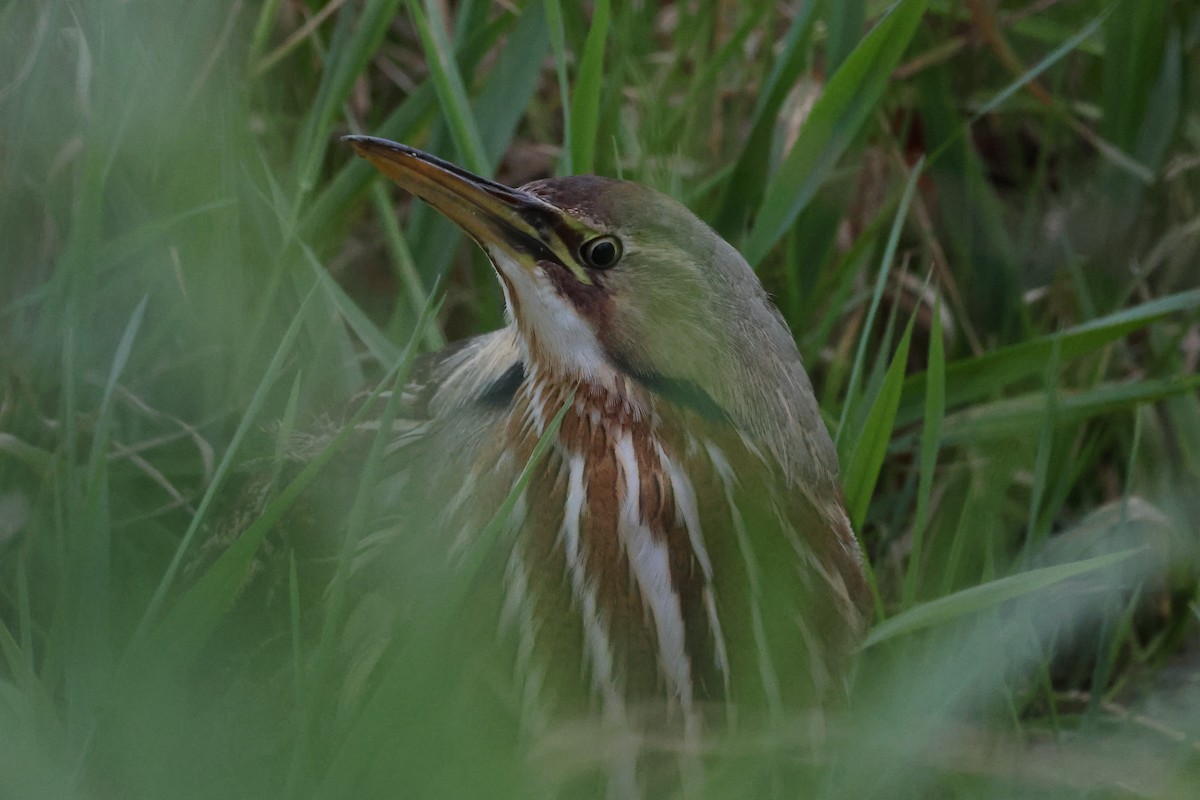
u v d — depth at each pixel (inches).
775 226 266.1
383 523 207.9
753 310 204.5
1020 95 331.3
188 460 254.4
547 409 198.4
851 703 215.2
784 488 204.8
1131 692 275.0
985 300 320.2
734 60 316.5
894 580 274.8
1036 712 271.0
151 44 251.4
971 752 185.9
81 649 188.2
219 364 251.0
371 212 314.8
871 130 300.5
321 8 303.0
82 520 193.6
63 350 230.7
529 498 195.3
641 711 195.8
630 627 196.1
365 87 317.7
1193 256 314.3
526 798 167.5
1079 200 326.6
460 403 209.0
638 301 196.7
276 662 208.4
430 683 166.7
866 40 253.6
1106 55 320.2
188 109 252.2
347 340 262.7
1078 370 311.7
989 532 238.7
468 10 285.6
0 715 170.2
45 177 250.8
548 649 195.2
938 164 320.8
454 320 309.0
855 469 237.0
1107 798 191.2
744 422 201.0
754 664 198.2
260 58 285.3
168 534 240.4
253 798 173.5
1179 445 298.8
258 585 218.5
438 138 288.4
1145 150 320.8
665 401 197.6
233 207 254.5
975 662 209.9
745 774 186.4
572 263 197.5
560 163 295.0
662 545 196.7
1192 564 287.6
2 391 247.3
